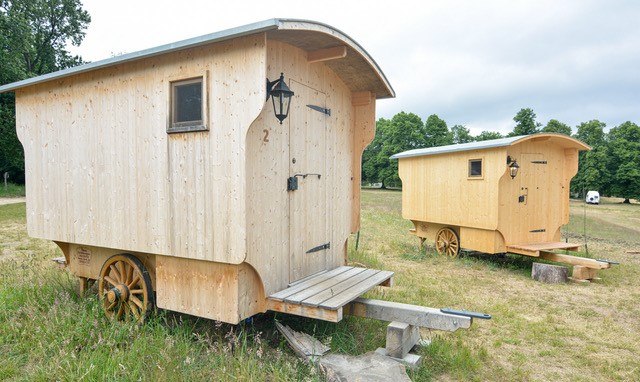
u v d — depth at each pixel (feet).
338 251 18.24
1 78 82.74
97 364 11.45
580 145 29.99
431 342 14.39
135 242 14.29
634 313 19.45
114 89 14.69
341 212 18.48
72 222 16.21
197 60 12.66
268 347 13.78
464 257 31.99
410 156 35.81
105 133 15.02
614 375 13.04
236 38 11.85
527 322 17.83
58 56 108.99
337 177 18.03
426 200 34.55
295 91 14.76
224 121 12.14
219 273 12.72
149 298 15.01
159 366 10.78
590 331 17.01
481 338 15.96
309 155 15.80
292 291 13.79
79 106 15.74
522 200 29.27
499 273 27.50
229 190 12.09
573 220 65.46
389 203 90.99
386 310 13.66
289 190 14.47
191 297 13.35
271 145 13.50
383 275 16.22
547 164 30.73
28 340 13.47
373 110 19.16
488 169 28.66
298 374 11.69
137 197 14.20
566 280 25.16
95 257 17.46
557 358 14.37
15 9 91.35
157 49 12.91
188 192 12.96
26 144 17.66
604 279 25.94
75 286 18.92
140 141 14.06
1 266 22.71
